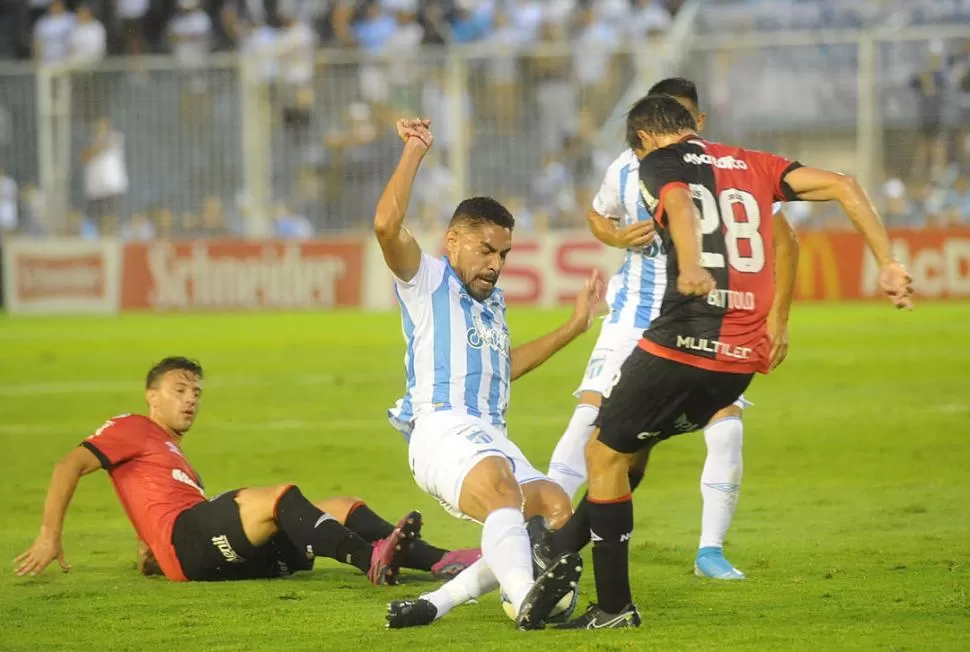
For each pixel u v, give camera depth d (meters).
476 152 88.19
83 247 86.50
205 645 17.03
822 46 86.25
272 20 105.62
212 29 106.50
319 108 90.00
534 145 87.69
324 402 45.75
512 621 18.02
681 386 16.97
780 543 23.64
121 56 106.12
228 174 91.19
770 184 17.45
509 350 19.91
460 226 19.44
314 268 84.19
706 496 21.33
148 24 107.31
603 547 17.39
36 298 86.94
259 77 89.88
